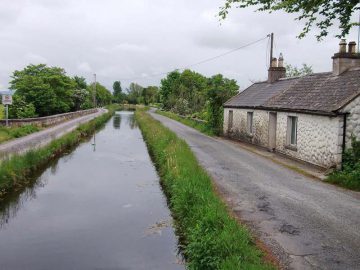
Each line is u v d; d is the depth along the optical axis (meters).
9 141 23.08
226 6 7.87
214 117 31.08
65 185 15.34
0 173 13.30
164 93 84.88
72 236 9.83
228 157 18.39
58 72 52.03
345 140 14.24
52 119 37.81
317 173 14.67
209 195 10.10
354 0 7.00
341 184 12.80
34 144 22.16
